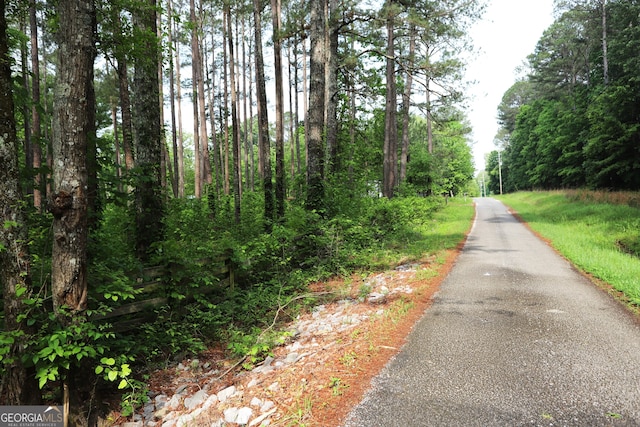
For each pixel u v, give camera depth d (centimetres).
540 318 597
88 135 531
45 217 513
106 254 591
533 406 351
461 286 824
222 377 518
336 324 641
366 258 1110
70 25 397
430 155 3241
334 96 1744
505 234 1803
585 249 1233
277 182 1428
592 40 3406
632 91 2416
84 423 425
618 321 579
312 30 1227
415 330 563
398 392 388
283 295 817
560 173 3897
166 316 628
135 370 556
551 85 4697
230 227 1331
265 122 1364
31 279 410
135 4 629
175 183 2581
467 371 425
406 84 2598
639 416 329
